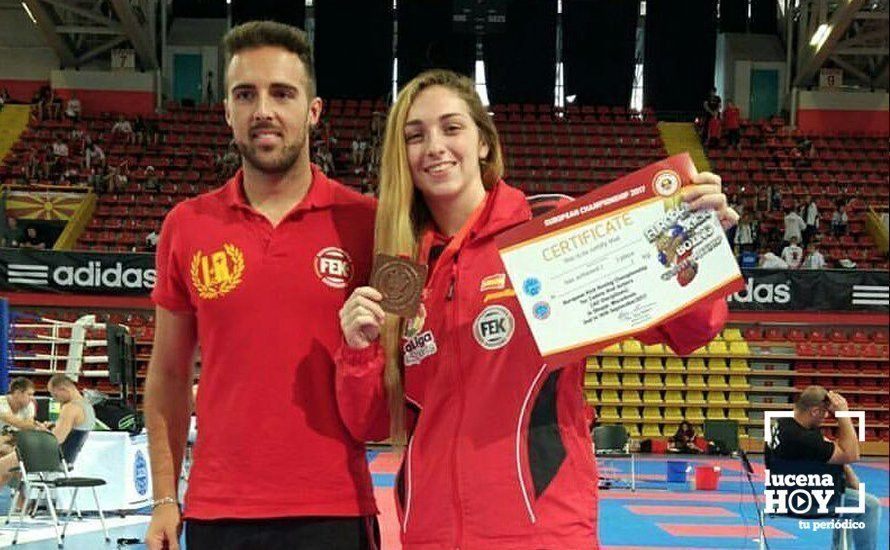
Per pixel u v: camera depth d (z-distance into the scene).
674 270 2.89
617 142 29.34
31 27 29.41
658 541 10.45
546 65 31.27
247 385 3.08
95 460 11.73
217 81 30.91
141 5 28.09
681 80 31.47
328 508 3.06
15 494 11.28
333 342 3.12
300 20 31.55
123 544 9.48
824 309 20.67
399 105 3.07
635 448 20.30
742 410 21.31
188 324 3.30
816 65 28.80
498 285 2.96
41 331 19.48
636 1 31.03
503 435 2.90
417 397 3.02
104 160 26.77
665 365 21.23
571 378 2.99
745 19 31.81
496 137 3.21
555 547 2.83
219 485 3.08
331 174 26.94
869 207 26.28
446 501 2.91
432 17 31.22
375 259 2.91
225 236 3.15
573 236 2.91
